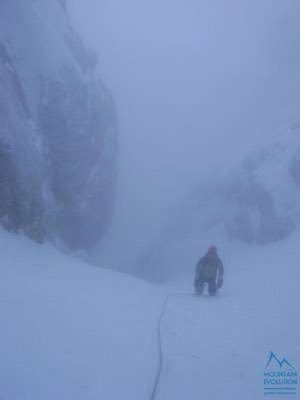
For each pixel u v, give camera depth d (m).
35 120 16.11
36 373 4.93
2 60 15.37
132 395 4.79
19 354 5.29
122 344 6.20
